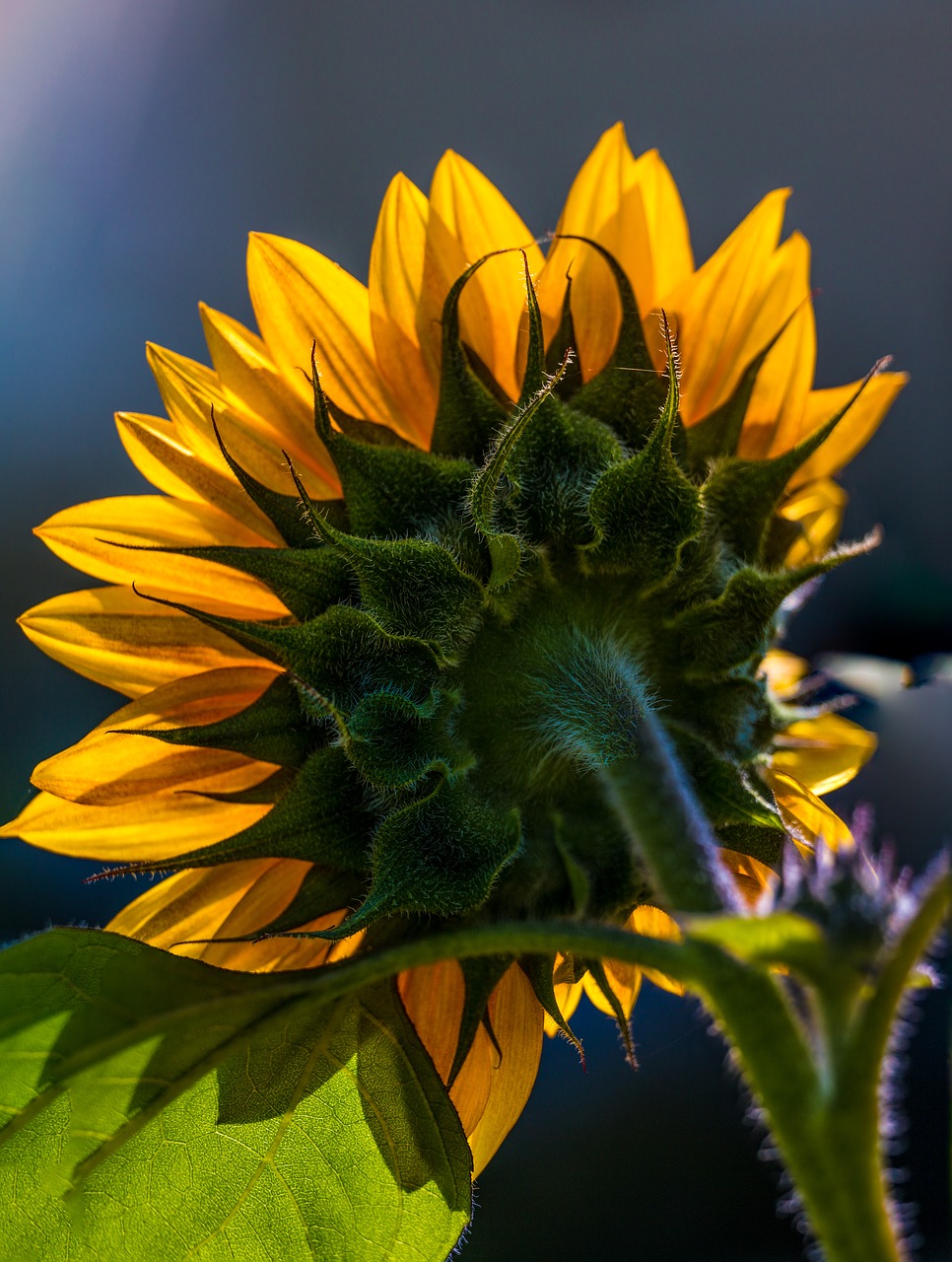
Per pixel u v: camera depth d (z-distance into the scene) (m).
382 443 0.28
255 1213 0.25
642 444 0.28
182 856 0.26
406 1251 0.25
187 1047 0.24
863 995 0.19
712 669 0.26
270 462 0.28
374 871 0.25
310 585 0.26
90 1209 0.24
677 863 0.22
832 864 0.19
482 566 0.26
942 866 0.19
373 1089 0.25
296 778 0.27
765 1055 0.19
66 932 0.24
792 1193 0.22
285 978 0.24
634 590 0.26
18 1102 0.24
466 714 0.26
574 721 0.26
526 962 0.26
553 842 0.26
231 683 0.28
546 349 0.28
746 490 0.27
